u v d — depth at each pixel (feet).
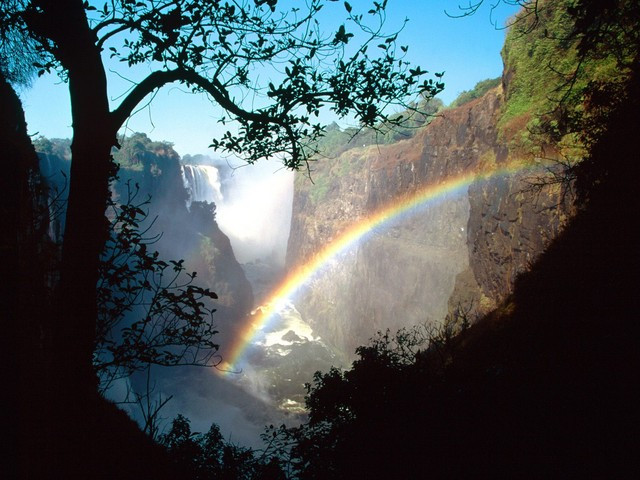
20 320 11.73
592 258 38.24
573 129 36.55
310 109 17.98
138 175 212.43
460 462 18.07
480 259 93.71
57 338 13.57
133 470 16.69
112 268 15.12
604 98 32.24
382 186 201.26
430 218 170.50
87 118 13.64
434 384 24.23
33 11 13.47
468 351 49.01
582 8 15.78
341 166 253.85
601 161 33.81
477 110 151.33
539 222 66.13
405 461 19.42
